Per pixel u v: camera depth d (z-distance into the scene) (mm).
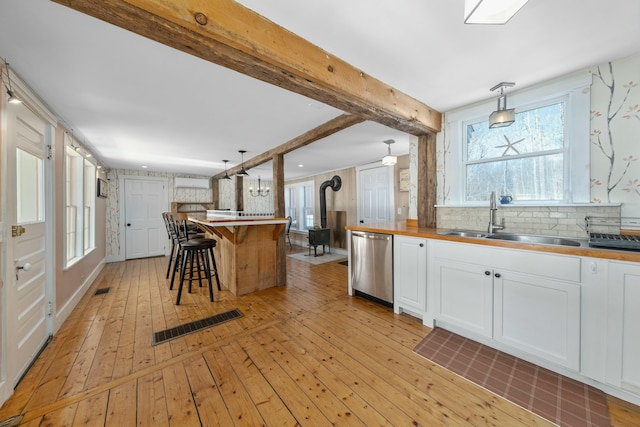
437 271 2225
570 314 1541
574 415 1318
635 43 1601
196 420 1326
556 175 2129
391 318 2514
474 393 1497
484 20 1086
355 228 3062
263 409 1397
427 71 1932
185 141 3584
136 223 5812
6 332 1509
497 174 2463
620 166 1798
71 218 3137
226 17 1246
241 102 2340
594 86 1881
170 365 1792
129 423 1309
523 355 1802
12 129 1652
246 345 2047
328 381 1617
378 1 1255
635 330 1338
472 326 2006
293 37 1500
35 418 1341
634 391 1341
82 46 1521
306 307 2824
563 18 1370
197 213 6191
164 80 1935
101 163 4809
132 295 3270
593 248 1510
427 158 2836
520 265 1734
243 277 3279
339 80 1744
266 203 8305
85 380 1640
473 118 2564
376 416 1344
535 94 2150
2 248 1519
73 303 2818
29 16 1267
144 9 1057
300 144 3338
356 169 5820
